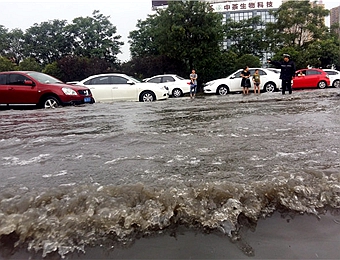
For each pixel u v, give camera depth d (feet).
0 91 28.32
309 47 110.63
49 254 4.18
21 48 156.15
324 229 4.68
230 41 135.33
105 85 36.58
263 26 137.90
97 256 4.16
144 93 36.65
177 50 89.25
